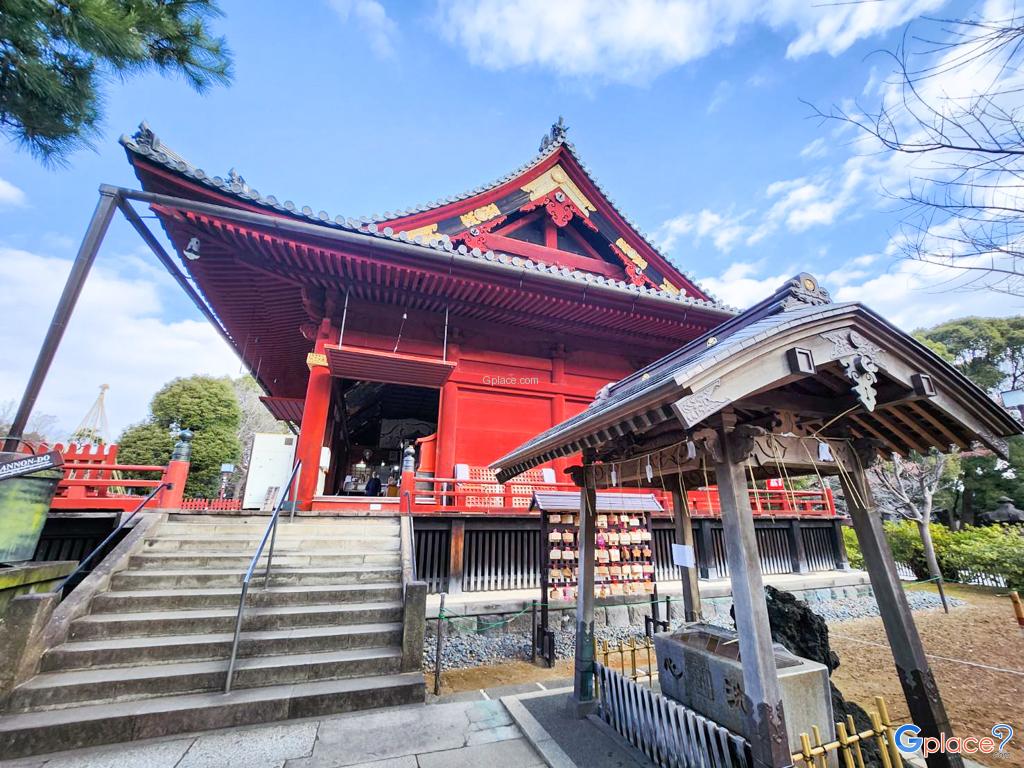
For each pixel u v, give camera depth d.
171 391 20.33
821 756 2.64
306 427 8.32
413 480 8.01
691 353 3.90
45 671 4.11
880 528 3.44
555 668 6.21
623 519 7.04
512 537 8.17
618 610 7.77
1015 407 5.62
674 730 3.22
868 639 8.05
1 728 3.48
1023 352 20.17
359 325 9.34
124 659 4.32
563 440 3.96
